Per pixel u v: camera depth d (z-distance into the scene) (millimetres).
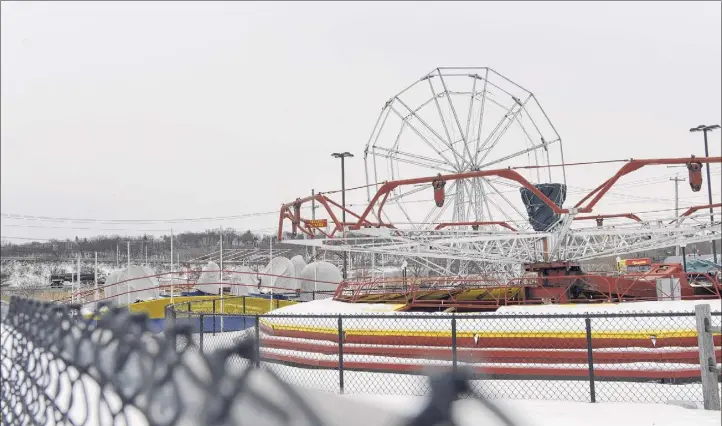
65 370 4152
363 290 18203
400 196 24484
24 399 5023
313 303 17453
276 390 1967
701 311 8719
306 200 16250
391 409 2465
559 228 15617
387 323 13555
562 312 12828
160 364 2494
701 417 8102
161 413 2465
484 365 12148
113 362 3070
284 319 15211
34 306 5129
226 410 2039
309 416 1973
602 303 13609
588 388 10781
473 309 15531
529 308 13484
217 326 20516
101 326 3281
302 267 41656
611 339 11648
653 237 16750
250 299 28516
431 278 17562
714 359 8656
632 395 10352
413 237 16234
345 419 2258
